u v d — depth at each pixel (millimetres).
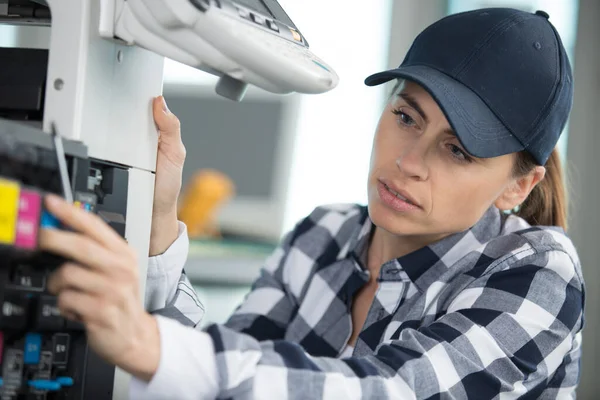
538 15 1067
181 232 980
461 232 1098
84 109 707
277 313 1282
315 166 2781
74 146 655
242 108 2832
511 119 971
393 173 971
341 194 2766
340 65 2768
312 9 2768
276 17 849
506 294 949
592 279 2658
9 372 621
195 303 1017
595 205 2668
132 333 601
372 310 1103
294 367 706
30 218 550
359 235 1208
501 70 977
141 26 717
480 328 892
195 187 2736
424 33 1054
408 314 1043
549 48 1022
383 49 2758
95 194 715
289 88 762
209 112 2850
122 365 613
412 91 979
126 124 790
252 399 671
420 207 966
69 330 677
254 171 2814
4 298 583
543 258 999
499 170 990
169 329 639
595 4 2656
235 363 666
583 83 2670
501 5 2701
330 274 1213
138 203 825
